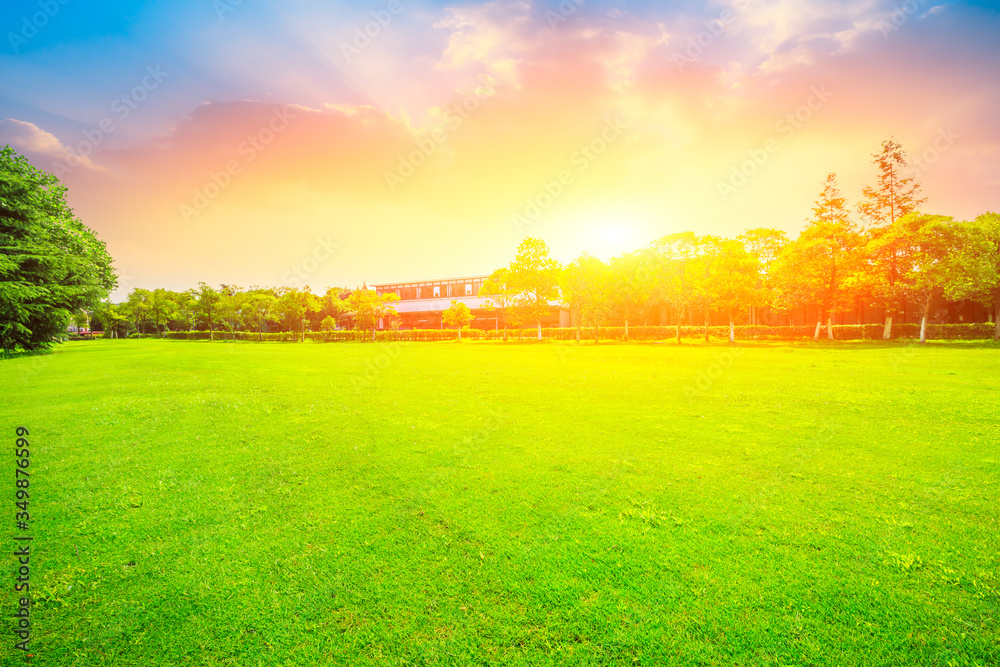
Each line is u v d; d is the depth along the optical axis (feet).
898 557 11.77
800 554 12.01
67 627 9.69
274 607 10.25
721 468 19.08
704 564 11.60
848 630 9.14
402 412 31.17
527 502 15.78
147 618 9.97
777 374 48.16
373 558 12.22
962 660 8.32
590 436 24.43
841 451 21.21
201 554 12.61
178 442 24.04
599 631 9.24
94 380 49.24
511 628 9.36
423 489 17.16
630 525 13.85
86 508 15.76
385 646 8.97
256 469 19.70
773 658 8.45
